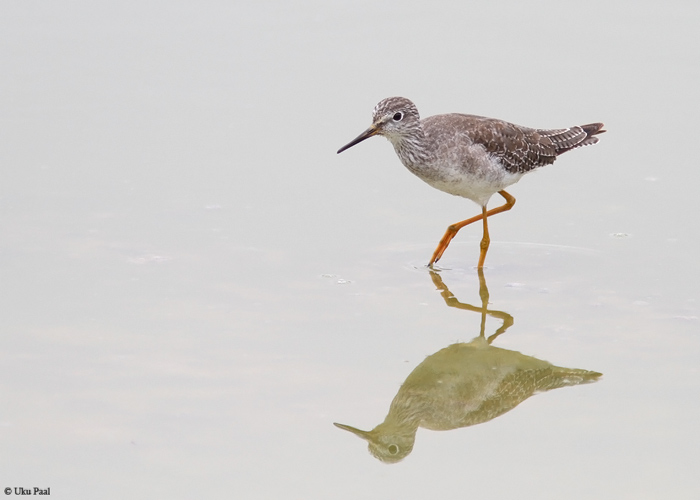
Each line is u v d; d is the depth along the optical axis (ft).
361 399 39.75
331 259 52.65
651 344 44.21
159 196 57.88
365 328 45.80
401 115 51.75
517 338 45.29
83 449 35.63
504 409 39.88
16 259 50.34
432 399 40.60
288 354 43.01
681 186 59.57
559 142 58.08
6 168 59.52
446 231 52.80
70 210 55.72
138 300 47.16
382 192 60.13
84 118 65.31
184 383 40.24
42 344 42.70
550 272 52.06
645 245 54.13
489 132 53.26
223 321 45.65
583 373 41.98
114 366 41.24
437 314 47.47
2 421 37.04
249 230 55.06
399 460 36.11
